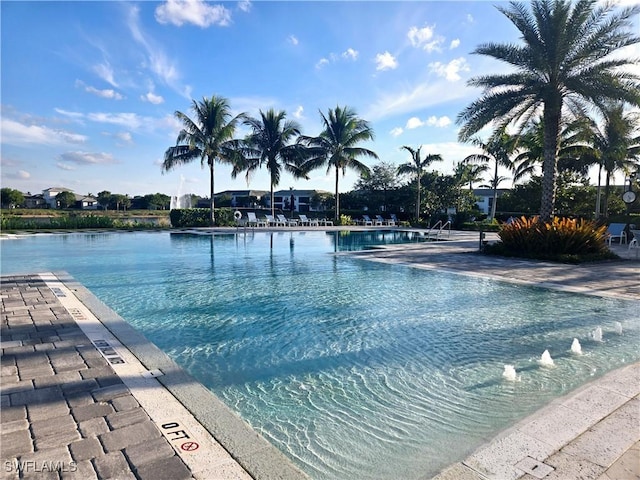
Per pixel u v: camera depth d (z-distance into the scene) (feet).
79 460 7.34
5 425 8.55
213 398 10.18
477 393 11.43
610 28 40.27
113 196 181.47
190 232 77.36
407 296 23.85
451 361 13.87
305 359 14.12
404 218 126.11
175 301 22.63
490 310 20.58
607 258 38.73
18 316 17.69
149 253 45.55
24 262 37.91
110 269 33.76
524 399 11.02
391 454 8.49
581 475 6.95
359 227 95.40
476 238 69.82
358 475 7.76
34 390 10.34
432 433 9.32
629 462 7.32
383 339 16.20
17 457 7.38
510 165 91.76
